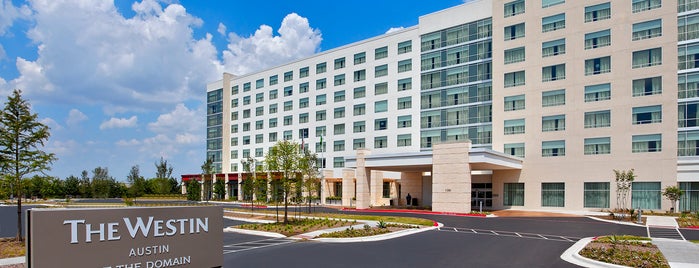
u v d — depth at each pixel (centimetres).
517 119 4453
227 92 7938
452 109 4994
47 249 775
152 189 8894
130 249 881
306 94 6612
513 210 4312
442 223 2975
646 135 3794
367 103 5828
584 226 2803
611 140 3941
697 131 3597
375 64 5809
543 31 4372
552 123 4256
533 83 4388
